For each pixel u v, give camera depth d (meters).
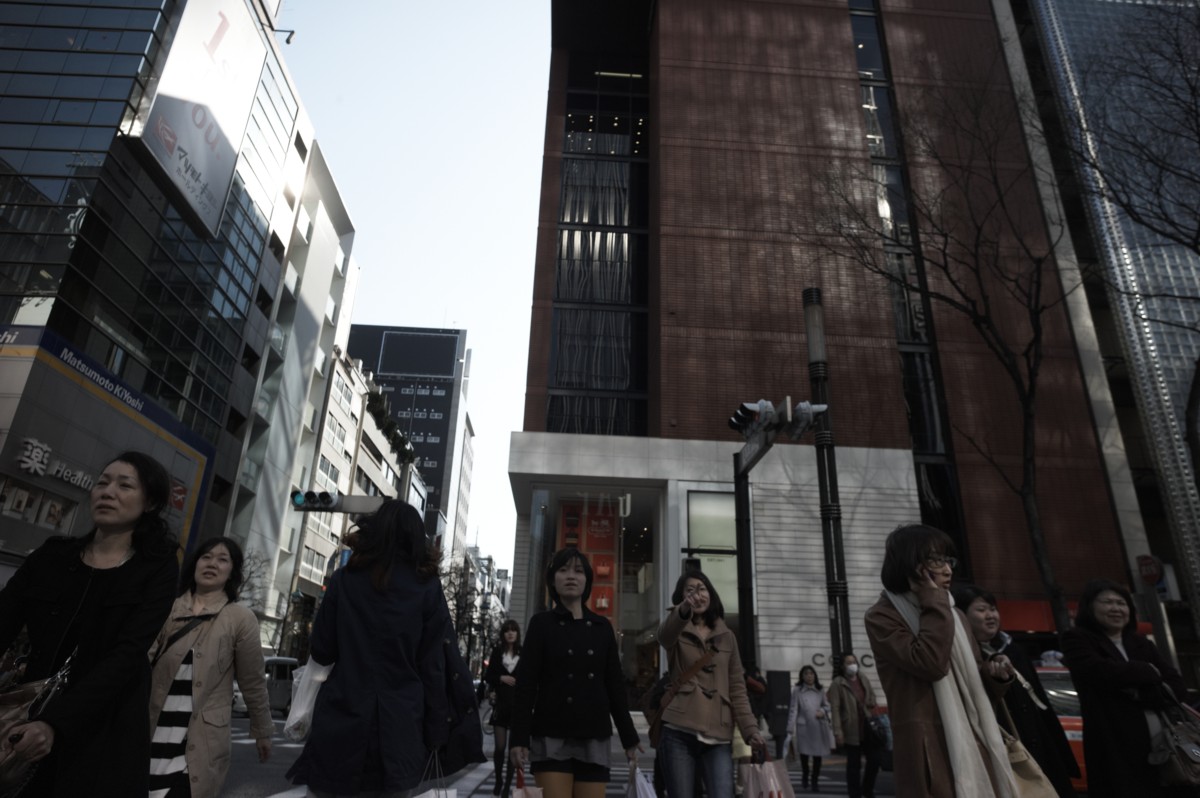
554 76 34.62
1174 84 14.41
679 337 26.27
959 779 2.36
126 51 29.64
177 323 32.62
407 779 2.42
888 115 30.56
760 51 31.06
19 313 24.78
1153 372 27.72
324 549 57.03
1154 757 3.15
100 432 27.05
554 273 29.64
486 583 137.12
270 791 6.82
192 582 3.74
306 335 50.97
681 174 28.67
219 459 38.31
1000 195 18.09
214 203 34.28
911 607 2.67
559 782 3.52
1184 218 16.17
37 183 26.91
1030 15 32.09
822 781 10.13
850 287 27.23
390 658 2.60
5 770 1.90
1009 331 27.12
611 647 3.81
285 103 43.31
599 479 23.97
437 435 121.62
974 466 25.36
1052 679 7.82
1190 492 26.17
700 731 3.95
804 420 11.88
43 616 2.27
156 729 3.30
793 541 23.20
